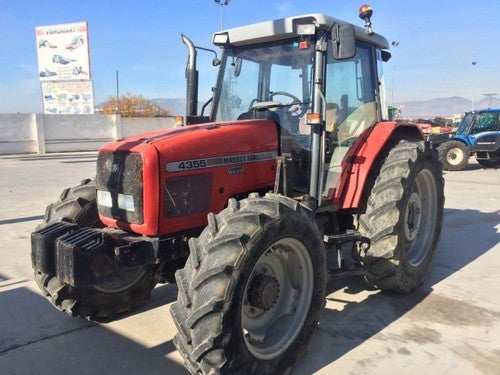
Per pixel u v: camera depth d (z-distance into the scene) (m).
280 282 3.10
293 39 3.94
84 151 25.22
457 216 7.53
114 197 3.16
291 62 3.93
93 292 3.61
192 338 2.53
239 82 4.24
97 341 3.50
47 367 3.15
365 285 4.51
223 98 4.32
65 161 18.70
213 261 2.59
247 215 2.73
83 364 3.18
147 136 3.31
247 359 2.69
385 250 3.88
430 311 3.95
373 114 4.51
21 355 3.30
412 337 3.50
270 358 2.86
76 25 28.03
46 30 28.58
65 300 3.47
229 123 3.60
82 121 25.36
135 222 3.05
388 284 4.01
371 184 4.18
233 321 2.56
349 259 4.80
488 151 14.69
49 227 2.95
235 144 3.40
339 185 4.00
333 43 3.40
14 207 8.59
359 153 4.14
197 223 3.20
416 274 4.23
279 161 3.47
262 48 4.11
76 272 2.61
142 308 4.07
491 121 14.77
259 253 2.67
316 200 3.60
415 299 4.19
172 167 3.03
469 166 16.30
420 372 3.04
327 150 3.91
